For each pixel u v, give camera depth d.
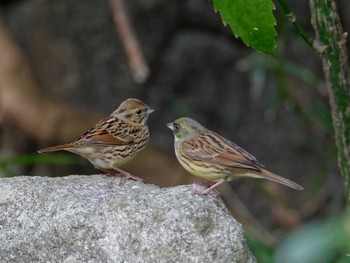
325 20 7.55
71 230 6.68
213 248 6.48
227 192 15.57
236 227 6.60
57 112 13.76
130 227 6.57
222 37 15.62
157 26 15.39
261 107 15.77
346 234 3.70
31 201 6.98
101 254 6.61
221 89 15.79
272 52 6.66
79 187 7.18
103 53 15.27
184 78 15.68
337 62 7.62
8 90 13.32
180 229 6.53
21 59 13.55
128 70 15.33
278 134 15.95
